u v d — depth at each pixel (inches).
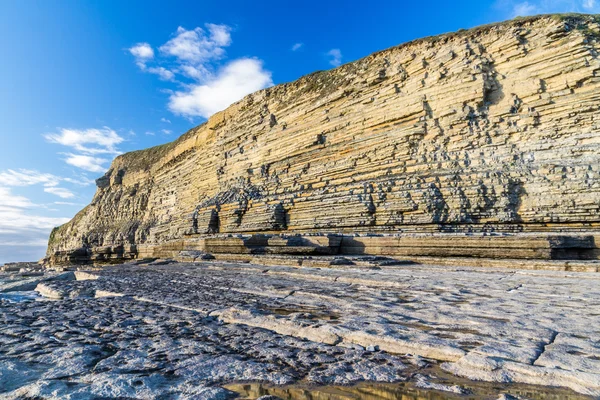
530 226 804.6
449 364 163.3
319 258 724.7
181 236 1716.3
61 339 211.5
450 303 297.9
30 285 535.2
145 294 389.7
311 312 275.4
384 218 1010.7
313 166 1306.6
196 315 279.1
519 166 854.5
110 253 1934.1
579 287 360.5
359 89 1229.7
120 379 145.1
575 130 812.6
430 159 1000.9
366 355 180.1
